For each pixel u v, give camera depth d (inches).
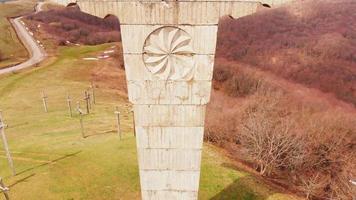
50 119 1267.2
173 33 368.8
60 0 358.0
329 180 1226.0
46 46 3218.5
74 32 4065.0
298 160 1208.2
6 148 749.3
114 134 1047.0
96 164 821.2
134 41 372.8
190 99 407.5
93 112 1379.2
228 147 1253.7
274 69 2928.2
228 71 2790.4
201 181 774.5
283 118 1462.8
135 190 728.3
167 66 387.2
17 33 3548.2
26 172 783.7
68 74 2186.3
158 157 451.8
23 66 2425.0
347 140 1513.3
